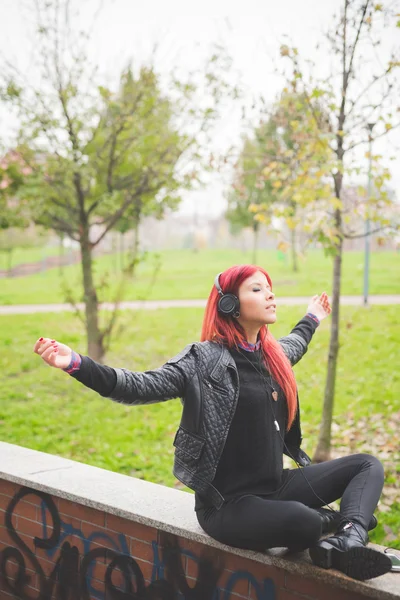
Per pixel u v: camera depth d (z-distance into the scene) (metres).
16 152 8.19
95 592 2.97
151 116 8.54
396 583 2.12
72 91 8.09
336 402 7.29
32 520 3.25
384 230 5.40
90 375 2.23
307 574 2.21
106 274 9.42
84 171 8.14
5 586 3.41
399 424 6.43
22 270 35.12
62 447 6.39
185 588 2.63
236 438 2.44
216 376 2.43
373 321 11.69
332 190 5.39
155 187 8.68
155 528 2.73
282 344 2.88
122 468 5.75
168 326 12.87
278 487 2.56
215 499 2.39
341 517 2.35
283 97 5.34
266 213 5.30
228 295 2.56
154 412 7.40
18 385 8.99
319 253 31.17
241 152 6.13
